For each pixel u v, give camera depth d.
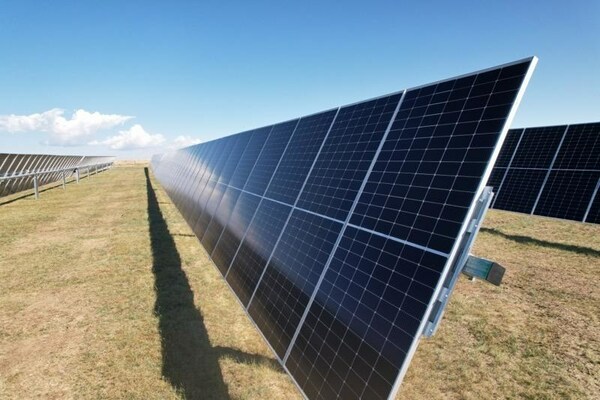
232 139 19.16
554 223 17.41
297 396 5.93
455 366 6.56
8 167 24.98
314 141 8.90
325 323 4.74
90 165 54.62
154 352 7.06
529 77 3.74
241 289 7.88
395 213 4.66
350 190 6.04
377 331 3.87
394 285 4.01
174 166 40.28
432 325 3.49
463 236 3.63
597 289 9.59
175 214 21.55
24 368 6.64
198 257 13.05
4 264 12.13
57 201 26.83
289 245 6.90
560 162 18.53
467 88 4.57
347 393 3.80
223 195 14.13
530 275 10.65
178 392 5.97
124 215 20.89
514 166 21.11
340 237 5.52
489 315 8.34
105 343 7.37
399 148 5.35
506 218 18.89
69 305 9.06
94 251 13.61
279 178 9.66
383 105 6.62
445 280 3.62
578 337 7.37
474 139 4.01
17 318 8.43
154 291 9.93
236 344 7.41
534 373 6.32
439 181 4.21
